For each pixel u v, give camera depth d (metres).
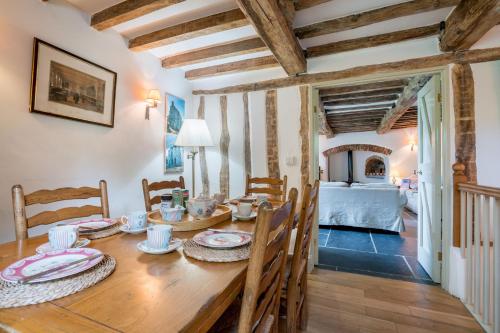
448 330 1.83
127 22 2.47
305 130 3.15
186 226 1.43
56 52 2.07
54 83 2.06
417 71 2.61
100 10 2.29
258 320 0.92
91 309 0.65
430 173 2.71
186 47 2.97
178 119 3.52
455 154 2.45
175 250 1.10
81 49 2.27
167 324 0.60
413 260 3.13
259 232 0.73
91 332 0.57
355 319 1.96
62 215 1.49
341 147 9.07
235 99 3.57
